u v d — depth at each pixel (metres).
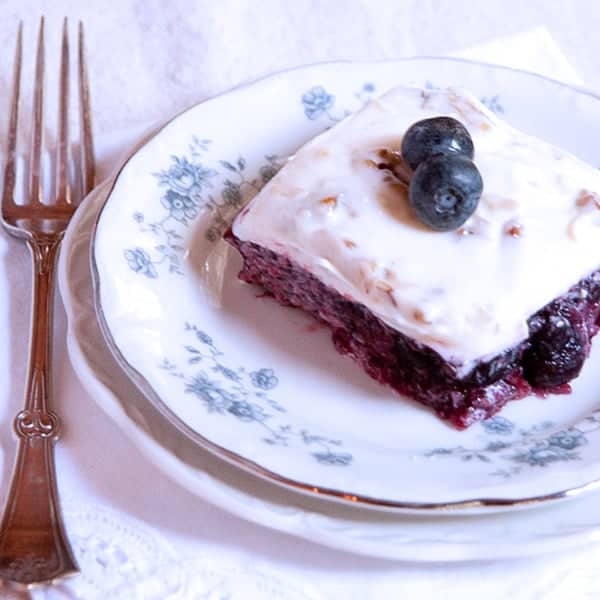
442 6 0.50
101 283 0.36
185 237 0.39
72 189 0.40
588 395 0.36
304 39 0.49
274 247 0.37
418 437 0.35
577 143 0.41
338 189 0.37
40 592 0.32
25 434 0.34
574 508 0.33
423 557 0.32
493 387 0.36
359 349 0.37
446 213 0.35
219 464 0.33
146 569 0.32
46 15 0.49
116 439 0.34
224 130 0.41
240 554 0.32
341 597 0.32
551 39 0.46
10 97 0.46
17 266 0.38
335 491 0.32
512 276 0.35
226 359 0.36
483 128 0.38
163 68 0.48
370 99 0.42
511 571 0.32
